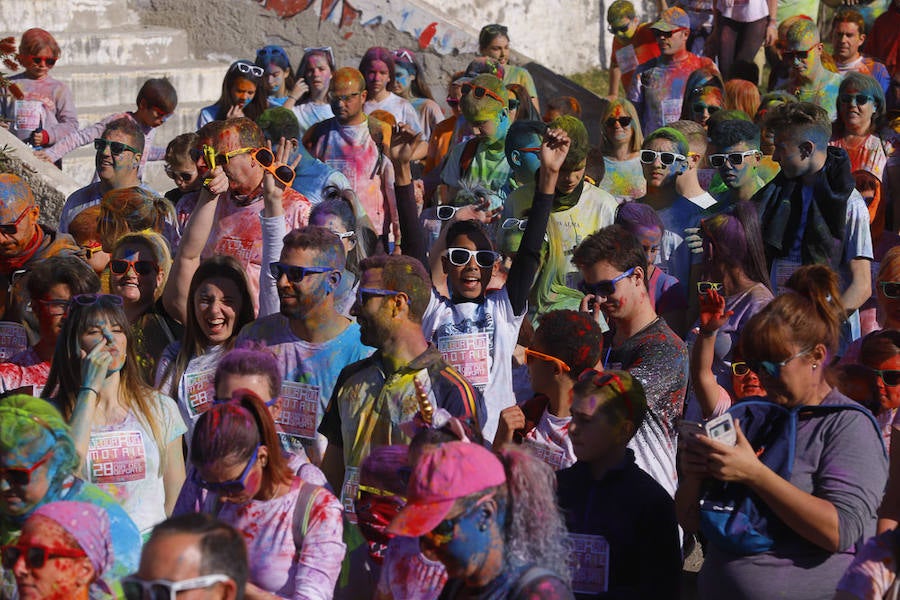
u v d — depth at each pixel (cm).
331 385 829
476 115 1330
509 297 918
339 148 1461
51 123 1691
